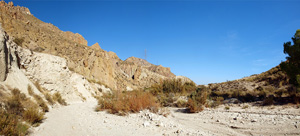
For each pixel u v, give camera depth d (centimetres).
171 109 1658
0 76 841
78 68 4519
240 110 1315
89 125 727
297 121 815
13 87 882
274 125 798
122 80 6844
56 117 828
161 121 873
